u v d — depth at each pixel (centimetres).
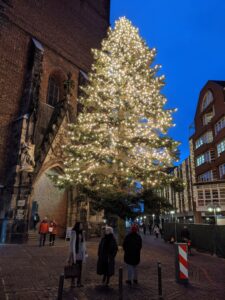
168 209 1600
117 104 1817
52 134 2250
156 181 1567
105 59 1944
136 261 780
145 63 1933
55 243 1827
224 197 2881
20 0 2431
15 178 1898
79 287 723
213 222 2961
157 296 663
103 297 639
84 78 2850
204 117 3947
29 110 2128
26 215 1856
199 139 4066
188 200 5138
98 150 1683
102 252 775
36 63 2328
